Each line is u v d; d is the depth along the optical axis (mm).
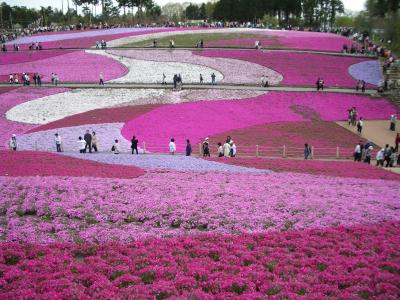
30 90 55625
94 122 43312
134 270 14109
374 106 50281
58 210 19141
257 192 21891
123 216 18766
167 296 12594
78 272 13914
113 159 30594
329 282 13375
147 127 41844
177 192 21625
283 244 16062
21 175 24344
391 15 88312
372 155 35594
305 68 63625
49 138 39125
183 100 50750
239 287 13000
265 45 76062
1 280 13227
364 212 19203
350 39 83500
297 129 42250
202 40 78375
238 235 16859
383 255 15070
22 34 97000
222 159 30953
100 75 57719
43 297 12266
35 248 15570
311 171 27531
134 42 81750
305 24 128000
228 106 48594
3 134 41156
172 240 16375
